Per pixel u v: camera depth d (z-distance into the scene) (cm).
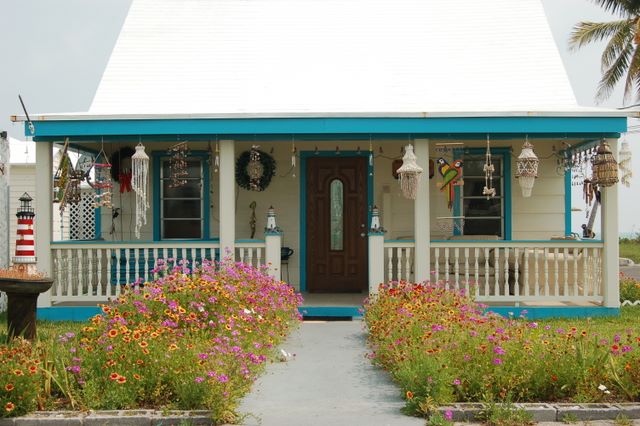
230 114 1011
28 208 1045
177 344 621
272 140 1048
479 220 1217
